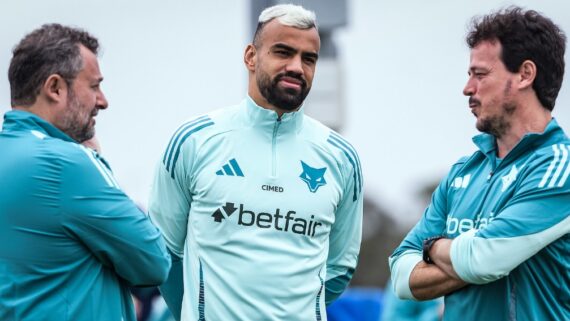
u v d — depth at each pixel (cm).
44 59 1289
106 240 1279
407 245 1448
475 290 1357
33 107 1298
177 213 1472
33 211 1254
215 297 1420
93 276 1284
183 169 1450
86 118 1310
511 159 1360
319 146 1474
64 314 1259
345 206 1509
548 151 1331
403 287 1405
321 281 1462
